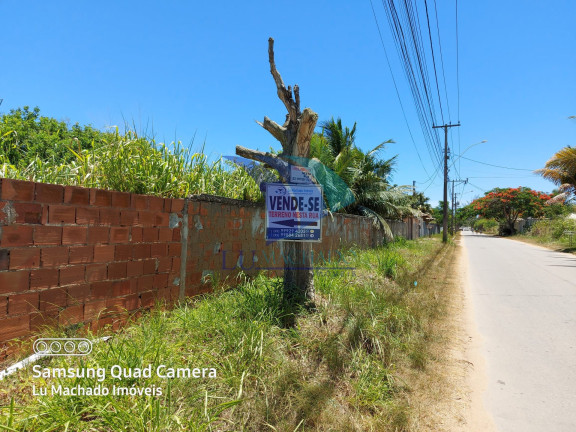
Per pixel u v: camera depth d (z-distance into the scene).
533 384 3.63
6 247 2.83
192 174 5.36
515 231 47.06
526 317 6.08
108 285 3.62
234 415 2.55
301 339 3.68
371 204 14.30
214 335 3.45
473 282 9.48
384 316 4.61
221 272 5.26
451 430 2.81
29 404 2.34
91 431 2.18
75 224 3.32
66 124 10.25
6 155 4.92
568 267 12.63
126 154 4.54
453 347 4.64
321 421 2.66
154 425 2.19
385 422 2.78
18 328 2.90
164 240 4.29
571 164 17.98
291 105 4.66
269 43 4.52
